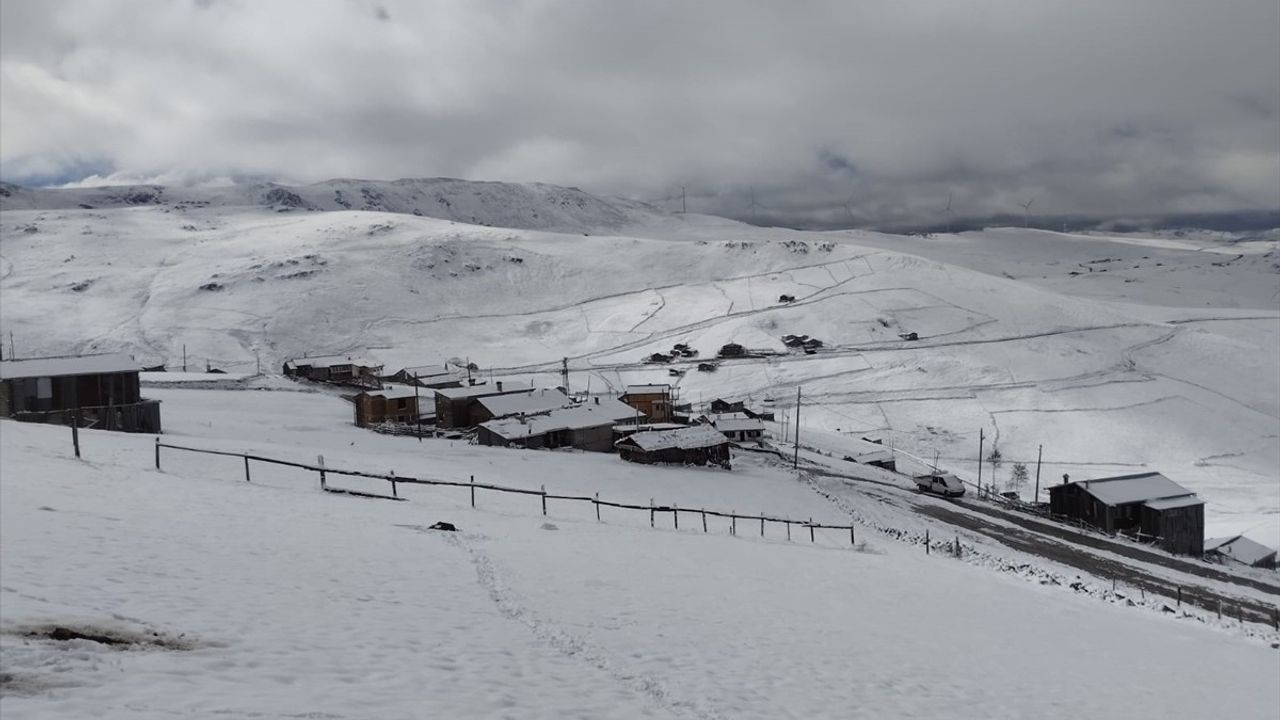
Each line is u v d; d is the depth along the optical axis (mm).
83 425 78625
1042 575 47000
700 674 16062
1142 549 75062
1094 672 22266
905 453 140875
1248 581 65750
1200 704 20375
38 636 12203
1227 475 138375
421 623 16875
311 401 138125
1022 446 153750
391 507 37031
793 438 128750
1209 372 195000
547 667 14922
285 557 22188
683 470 81062
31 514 23797
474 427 108625
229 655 12672
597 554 30562
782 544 43844
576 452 91625
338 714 10641
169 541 22234
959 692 17750
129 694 10266
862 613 25938
